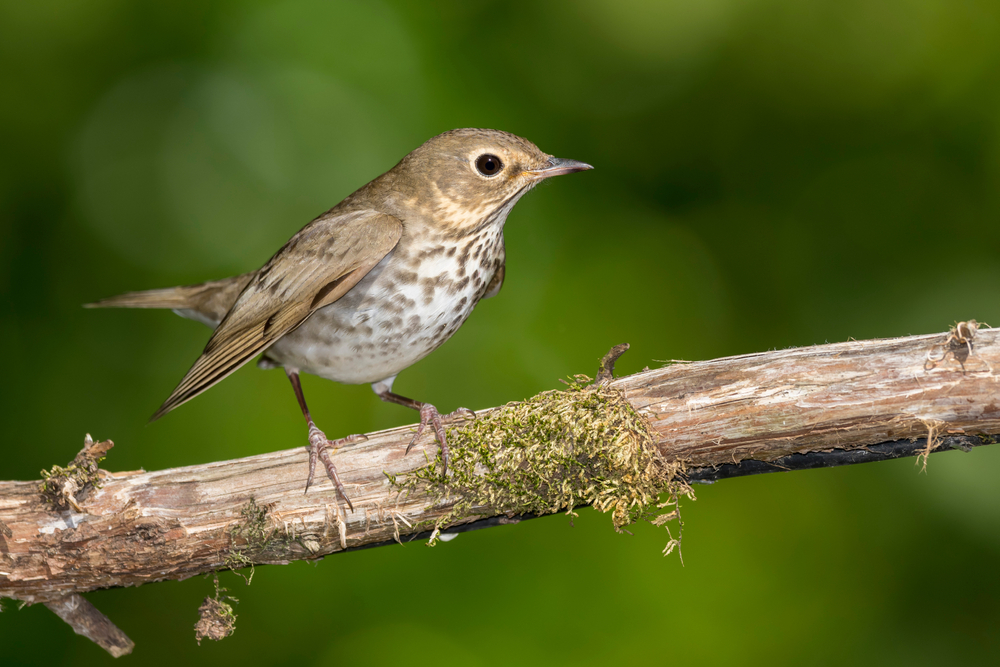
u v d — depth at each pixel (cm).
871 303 1152
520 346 1157
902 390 520
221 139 1241
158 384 1168
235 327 762
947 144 1166
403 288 727
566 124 1205
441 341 761
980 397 509
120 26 1166
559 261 1181
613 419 556
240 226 1246
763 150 1188
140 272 1223
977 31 1134
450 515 594
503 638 989
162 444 1084
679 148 1196
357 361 754
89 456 584
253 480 600
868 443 539
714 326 1152
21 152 1147
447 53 1215
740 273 1180
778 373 542
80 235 1189
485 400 1143
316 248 732
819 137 1181
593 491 570
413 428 612
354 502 593
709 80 1180
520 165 763
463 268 748
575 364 1129
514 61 1209
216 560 603
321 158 1229
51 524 583
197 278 1234
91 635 639
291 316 727
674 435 556
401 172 777
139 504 586
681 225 1198
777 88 1175
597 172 1204
